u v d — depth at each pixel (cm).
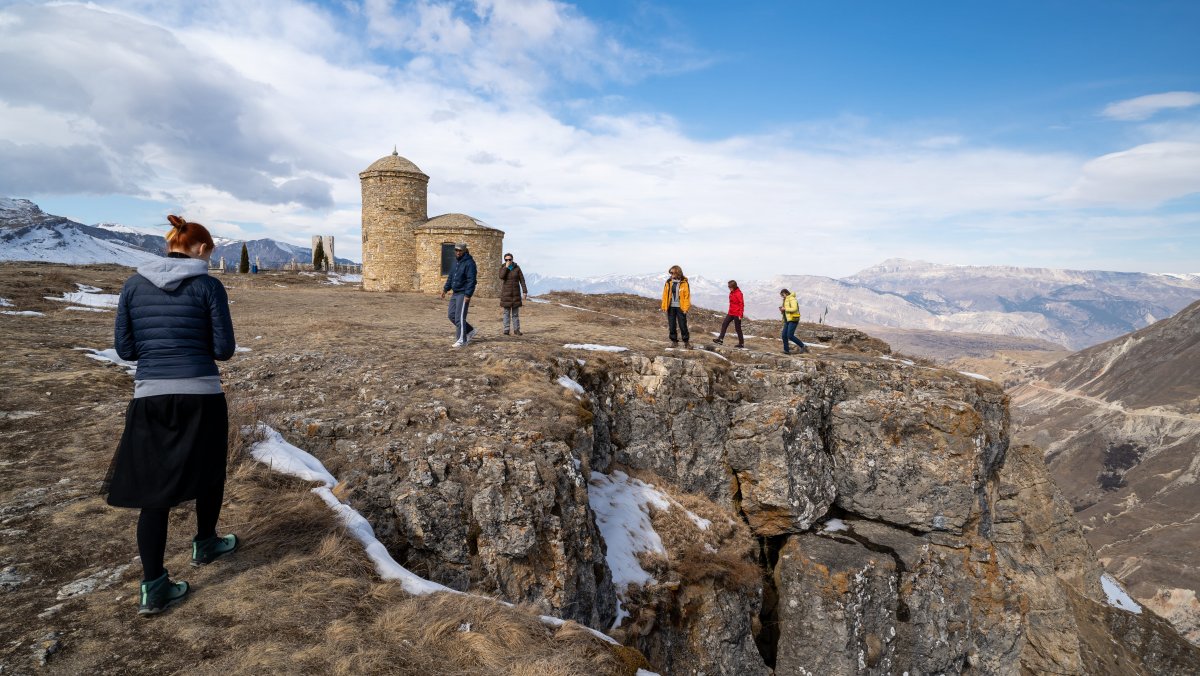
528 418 1001
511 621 407
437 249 3566
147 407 357
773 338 2739
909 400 1591
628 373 1497
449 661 356
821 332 2884
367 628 374
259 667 320
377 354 1335
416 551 711
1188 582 9731
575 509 874
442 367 1227
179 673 309
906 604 1363
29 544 431
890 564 1330
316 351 1341
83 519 478
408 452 807
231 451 630
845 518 1570
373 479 755
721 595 1140
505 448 847
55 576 395
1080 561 2573
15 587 377
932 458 1509
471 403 1022
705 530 1276
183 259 379
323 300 2892
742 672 1112
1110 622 2528
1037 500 2570
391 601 417
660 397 1469
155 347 363
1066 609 2236
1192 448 15662
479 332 1852
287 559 442
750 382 1639
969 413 1529
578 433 1071
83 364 1044
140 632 341
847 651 1225
